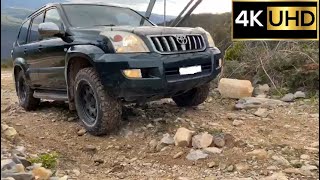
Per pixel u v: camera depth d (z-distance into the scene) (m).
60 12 4.36
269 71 5.96
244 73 6.19
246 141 3.30
